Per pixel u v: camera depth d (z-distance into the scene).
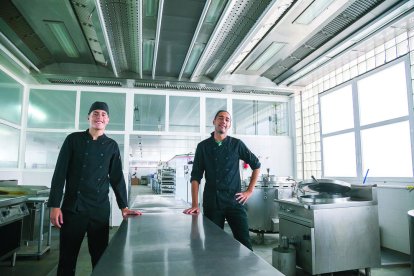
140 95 5.82
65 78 5.06
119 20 3.32
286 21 3.45
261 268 0.83
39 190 3.92
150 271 0.81
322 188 3.14
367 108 4.37
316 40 3.88
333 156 5.07
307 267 2.74
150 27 3.55
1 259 2.79
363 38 3.77
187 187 6.71
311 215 2.72
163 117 5.91
